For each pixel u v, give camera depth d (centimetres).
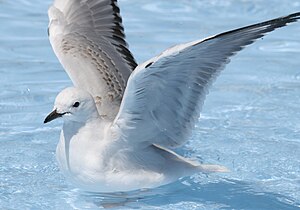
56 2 1137
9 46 1562
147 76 907
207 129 1228
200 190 1059
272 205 1017
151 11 1770
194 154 1148
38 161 1129
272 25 897
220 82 1398
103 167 976
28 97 1334
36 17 1731
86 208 1009
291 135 1209
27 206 1009
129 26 1672
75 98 963
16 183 1067
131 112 952
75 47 1084
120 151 981
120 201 1027
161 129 989
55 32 1103
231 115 1275
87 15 1115
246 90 1365
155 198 1038
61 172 1101
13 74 1427
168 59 882
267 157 1141
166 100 960
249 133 1214
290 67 1465
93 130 977
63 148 986
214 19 1717
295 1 1803
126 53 1093
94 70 1062
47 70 1451
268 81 1404
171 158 1012
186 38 1598
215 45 899
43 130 1226
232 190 1057
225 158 1139
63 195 1041
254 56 1522
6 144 1175
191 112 978
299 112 1284
